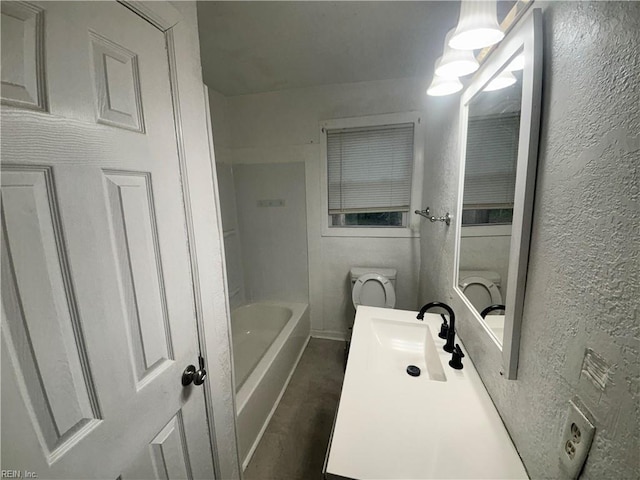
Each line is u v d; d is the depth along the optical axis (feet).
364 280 7.57
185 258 2.80
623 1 1.20
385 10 4.34
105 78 1.94
